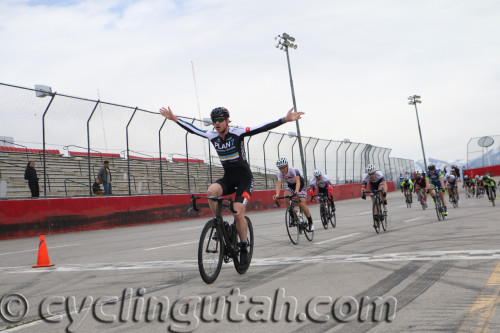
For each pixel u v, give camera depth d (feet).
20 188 54.03
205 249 14.89
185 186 78.59
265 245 25.66
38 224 42.65
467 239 22.62
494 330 8.98
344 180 109.29
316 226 37.63
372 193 29.78
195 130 17.10
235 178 16.74
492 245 19.90
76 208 46.29
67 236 40.70
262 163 80.53
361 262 17.54
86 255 25.04
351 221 41.14
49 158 60.44
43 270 19.86
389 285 13.34
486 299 11.15
